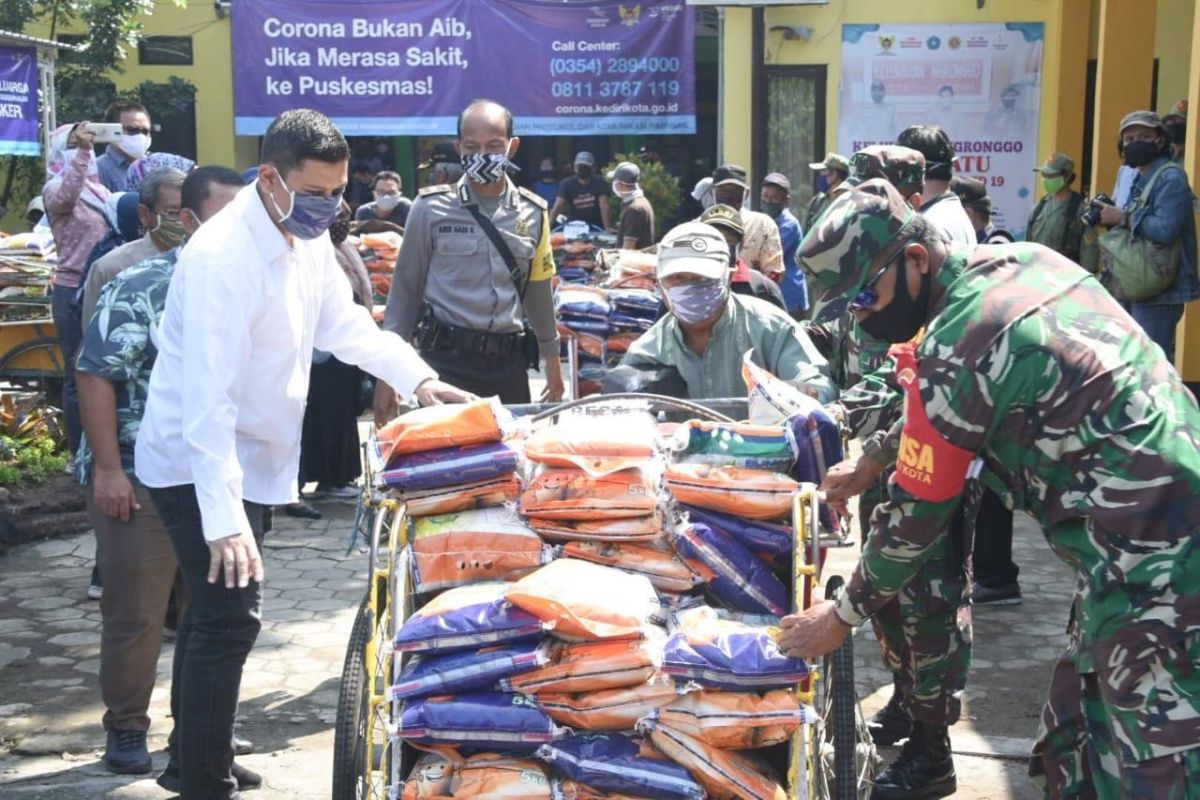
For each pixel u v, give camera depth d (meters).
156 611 4.72
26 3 15.95
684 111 15.63
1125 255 8.80
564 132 15.69
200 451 3.68
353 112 15.80
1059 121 14.35
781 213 11.26
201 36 17.41
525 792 3.11
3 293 9.59
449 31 15.59
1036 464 2.89
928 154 5.71
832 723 3.59
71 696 5.57
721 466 3.61
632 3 15.41
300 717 5.31
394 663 3.26
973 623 6.32
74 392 6.46
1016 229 14.73
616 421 3.73
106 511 4.53
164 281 4.56
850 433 4.07
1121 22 11.80
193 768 4.01
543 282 6.18
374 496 3.67
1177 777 2.77
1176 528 2.76
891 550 3.02
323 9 15.62
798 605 3.35
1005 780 4.68
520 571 3.54
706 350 4.66
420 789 3.14
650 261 7.06
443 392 4.32
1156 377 2.85
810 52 14.50
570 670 3.15
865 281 3.20
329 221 3.89
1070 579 7.04
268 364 3.97
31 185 16.86
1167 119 10.40
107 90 16.59
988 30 14.37
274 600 6.82
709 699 3.16
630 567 3.52
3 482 8.29
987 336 2.85
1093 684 2.97
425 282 6.01
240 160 17.69
